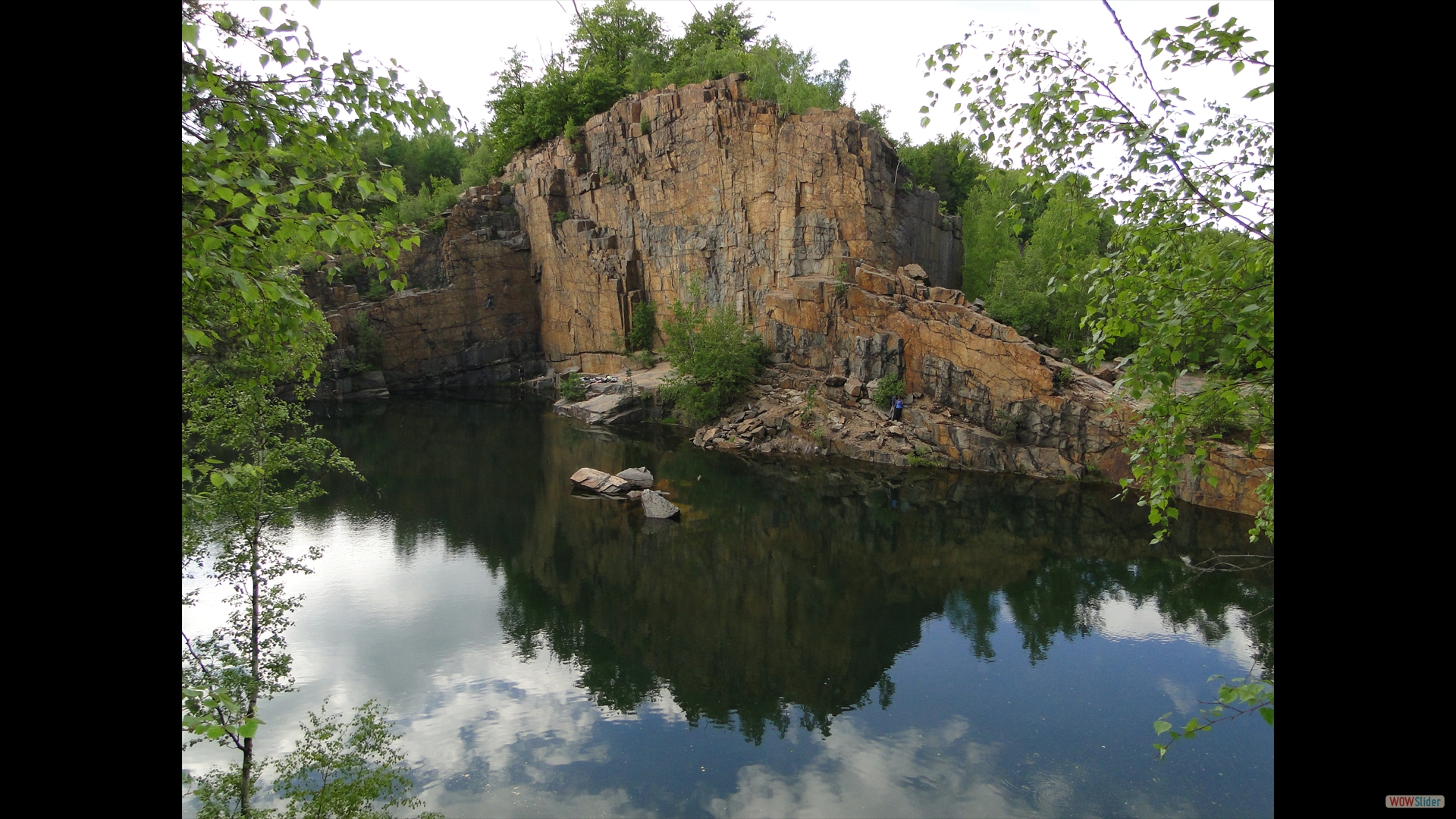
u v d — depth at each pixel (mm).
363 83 7590
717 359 55750
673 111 64625
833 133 54344
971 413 47062
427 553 32125
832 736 18641
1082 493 40812
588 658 22984
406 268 79875
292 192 6777
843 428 49938
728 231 61812
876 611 26672
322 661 22281
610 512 38312
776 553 32719
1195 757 17438
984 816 15539
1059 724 18969
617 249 72375
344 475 44531
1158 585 28422
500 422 63062
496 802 15977
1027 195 9352
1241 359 8195
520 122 82375
